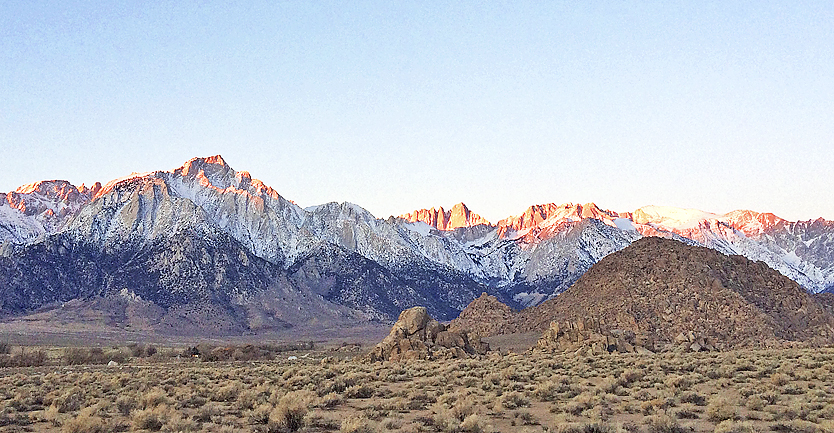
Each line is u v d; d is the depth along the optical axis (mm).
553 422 33906
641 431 30453
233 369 70375
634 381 48906
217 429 33625
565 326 88625
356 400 44344
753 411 35156
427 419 34344
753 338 92812
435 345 85875
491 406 39188
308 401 40375
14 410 41812
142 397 42625
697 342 88438
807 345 86812
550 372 55531
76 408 41938
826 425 30469
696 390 44094
